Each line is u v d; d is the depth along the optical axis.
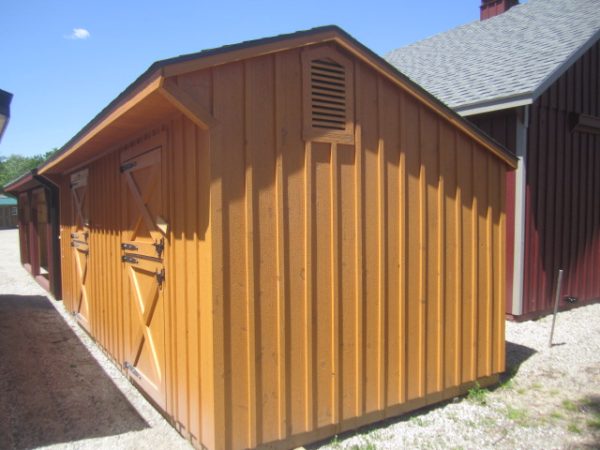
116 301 5.36
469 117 7.91
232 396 3.23
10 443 3.75
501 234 4.93
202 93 3.10
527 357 5.80
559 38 8.48
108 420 4.15
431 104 4.24
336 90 3.73
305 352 3.57
